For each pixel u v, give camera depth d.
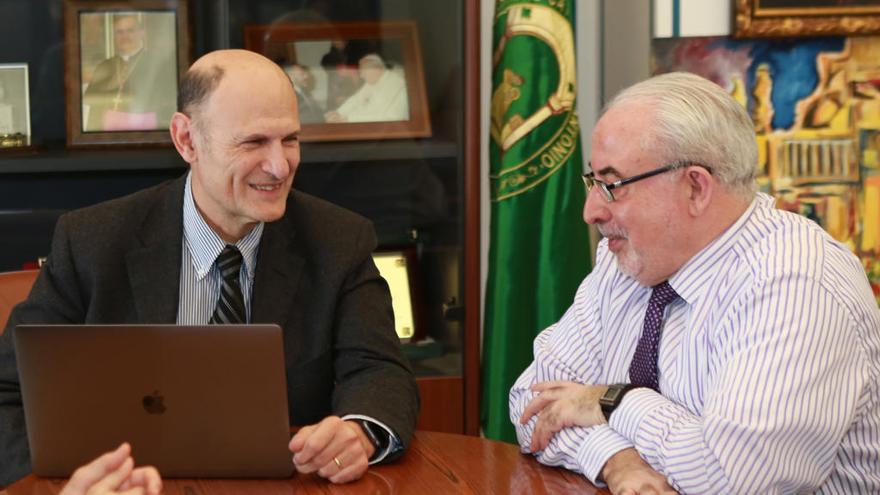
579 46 3.70
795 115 3.52
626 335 2.03
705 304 1.84
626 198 1.81
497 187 3.30
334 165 3.23
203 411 1.73
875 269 3.55
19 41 3.12
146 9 3.13
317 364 2.17
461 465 1.90
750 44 3.50
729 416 1.68
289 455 1.76
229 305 2.17
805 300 1.73
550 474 1.86
